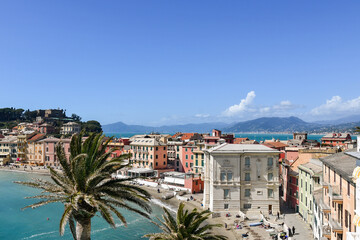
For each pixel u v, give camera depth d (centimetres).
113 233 7212
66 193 2638
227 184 8038
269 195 8075
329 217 4484
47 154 19288
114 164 2814
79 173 2586
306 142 17662
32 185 2695
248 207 8081
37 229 7669
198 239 3434
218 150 8081
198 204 9525
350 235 2608
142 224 7881
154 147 14550
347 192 3681
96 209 2659
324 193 5019
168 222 3719
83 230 2642
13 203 10369
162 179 13200
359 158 3011
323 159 5041
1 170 17662
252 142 15700
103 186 2806
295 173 8244
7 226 7875
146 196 2948
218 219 7794
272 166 8119
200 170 12850
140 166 15075
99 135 2939
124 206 2775
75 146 2816
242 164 8119
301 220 7344
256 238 6444
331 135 19950
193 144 15075
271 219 7550
